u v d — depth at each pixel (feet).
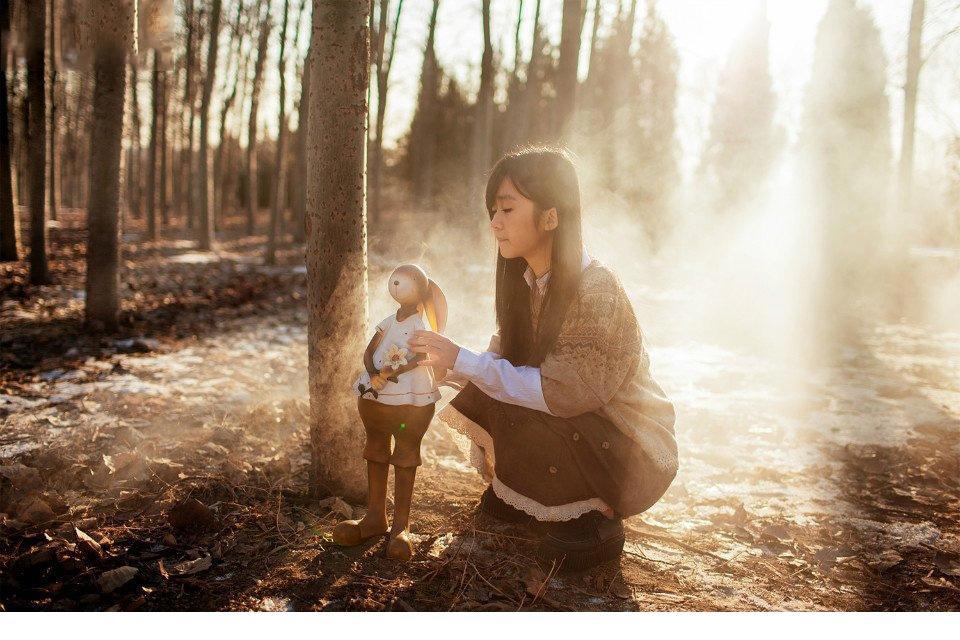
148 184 73.56
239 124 92.38
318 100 8.82
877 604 7.95
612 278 7.98
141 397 15.03
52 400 14.85
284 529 8.80
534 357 8.11
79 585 7.48
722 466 12.71
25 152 89.76
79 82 68.18
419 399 8.04
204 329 25.58
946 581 8.50
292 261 58.29
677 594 7.98
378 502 8.50
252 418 13.53
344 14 8.69
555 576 8.15
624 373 7.93
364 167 9.13
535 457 8.12
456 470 11.61
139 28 23.07
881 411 16.62
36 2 32.14
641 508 8.41
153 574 7.75
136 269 45.42
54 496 9.36
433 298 8.33
